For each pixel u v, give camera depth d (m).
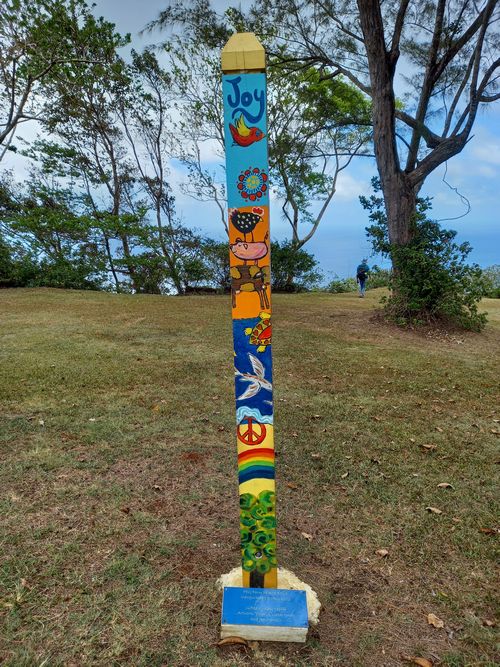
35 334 7.59
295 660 1.85
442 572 2.39
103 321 8.99
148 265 17.31
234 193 1.75
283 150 13.27
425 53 10.55
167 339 7.59
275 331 8.50
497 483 3.31
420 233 9.09
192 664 1.83
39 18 13.93
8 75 15.15
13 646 1.88
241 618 1.92
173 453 3.60
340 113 13.88
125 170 19.52
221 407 4.62
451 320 9.20
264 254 1.76
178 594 2.18
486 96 9.40
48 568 2.32
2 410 4.31
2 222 15.41
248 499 1.92
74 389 4.96
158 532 2.63
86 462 3.41
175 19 11.82
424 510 2.95
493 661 1.88
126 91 18.02
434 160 9.15
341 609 2.13
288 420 4.37
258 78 1.68
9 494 2.95
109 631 1.97
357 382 5.63
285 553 2.51
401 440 4.00
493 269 18.02
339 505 3.00
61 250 16.34
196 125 19.16
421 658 1.88
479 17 8.91
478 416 4.64
